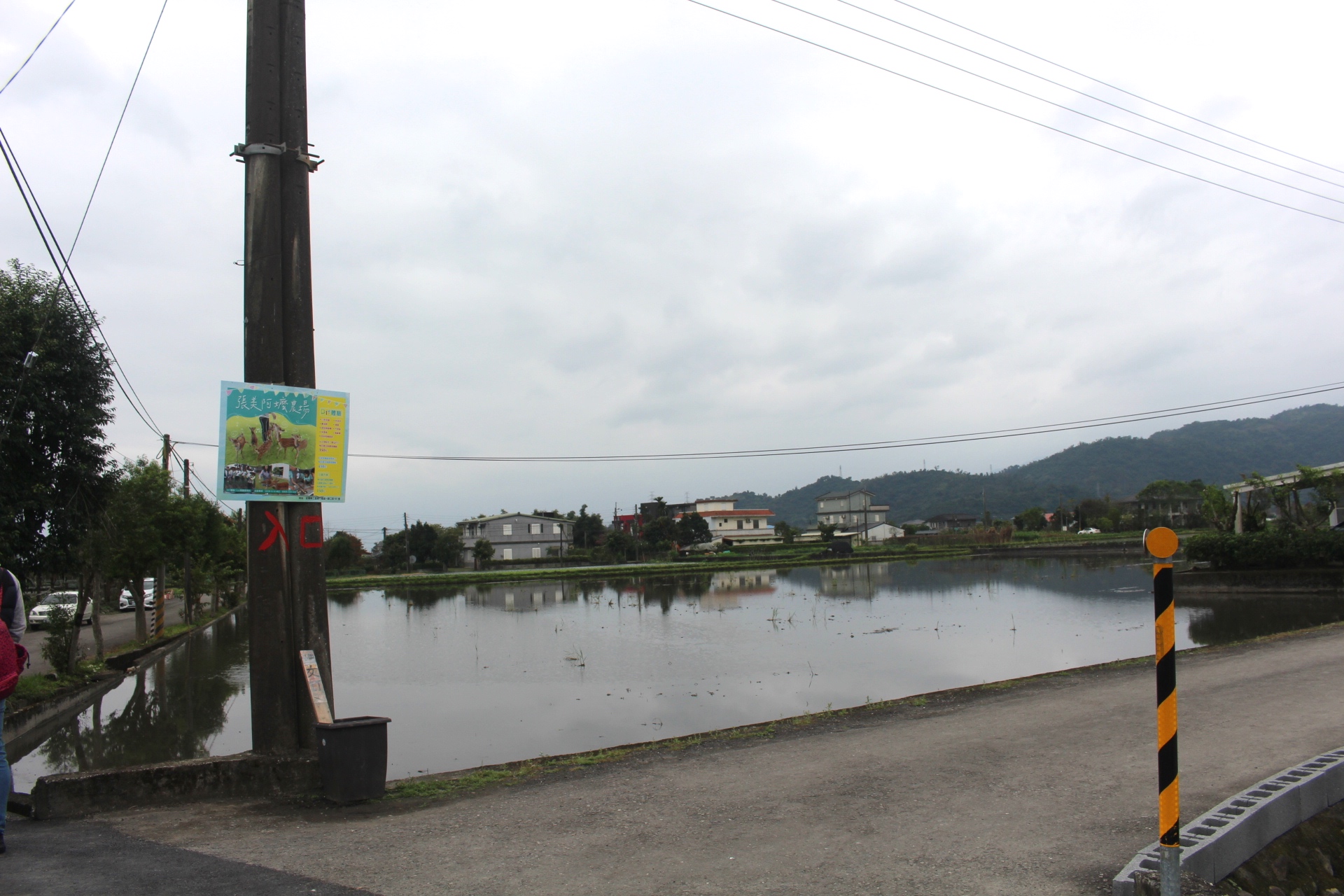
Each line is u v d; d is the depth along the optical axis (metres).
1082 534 86.12
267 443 7.06
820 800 6.03
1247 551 31.61
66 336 14.37
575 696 15.44
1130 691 10.12
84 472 14.65
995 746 7.55
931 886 4.38
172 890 4.37
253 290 7.22
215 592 39.72
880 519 125.69
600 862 4.84
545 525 91.69
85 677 17.69
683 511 113.75
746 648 21.19
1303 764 6.30
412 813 6.05
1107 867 4.60
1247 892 4.87
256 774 6.73
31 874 4.65
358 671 19.38
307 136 7.50
